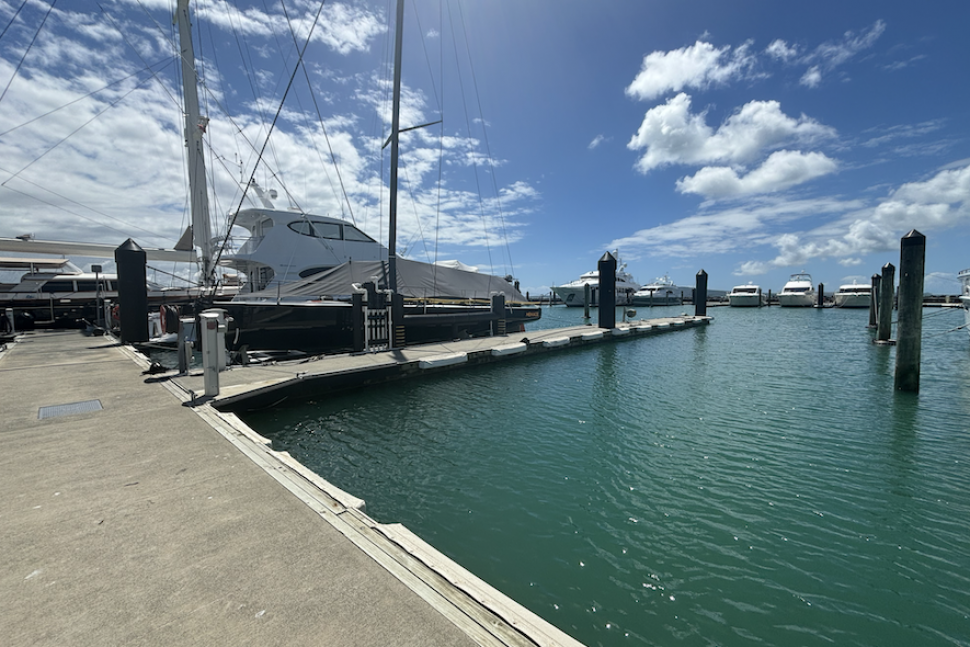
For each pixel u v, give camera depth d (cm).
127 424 517
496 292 2217
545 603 342
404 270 1777
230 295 2008
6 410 581
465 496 514
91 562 238
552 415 829
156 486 342
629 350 1703
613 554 403
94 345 1328
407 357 1175
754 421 789
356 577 226
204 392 687
